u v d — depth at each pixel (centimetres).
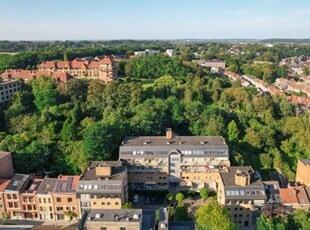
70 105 15712
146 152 12062
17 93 16725
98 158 12362
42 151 12694
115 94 16500
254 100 17688
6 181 10919
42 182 11000
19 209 10700
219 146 12212
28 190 10744
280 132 15562
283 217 8919
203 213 8725
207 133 14450
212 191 11994
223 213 8788
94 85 17100
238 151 13700
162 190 12006
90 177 10594
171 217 9575
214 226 8319
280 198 10406
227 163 11981
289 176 13362
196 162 12056
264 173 13425
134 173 12094
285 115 17400
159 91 18175
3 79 19188
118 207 10294
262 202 10231
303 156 14462
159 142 12638
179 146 12219
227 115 15862
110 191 10188
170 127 15038
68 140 13550
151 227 8100
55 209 10612
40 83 17188
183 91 18625
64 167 12656
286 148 14638
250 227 10325
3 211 10712
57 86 17125
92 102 16538
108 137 12406
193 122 15225
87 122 14625
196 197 11800
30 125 14338
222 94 18550
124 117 15000
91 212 8162
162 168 12044
